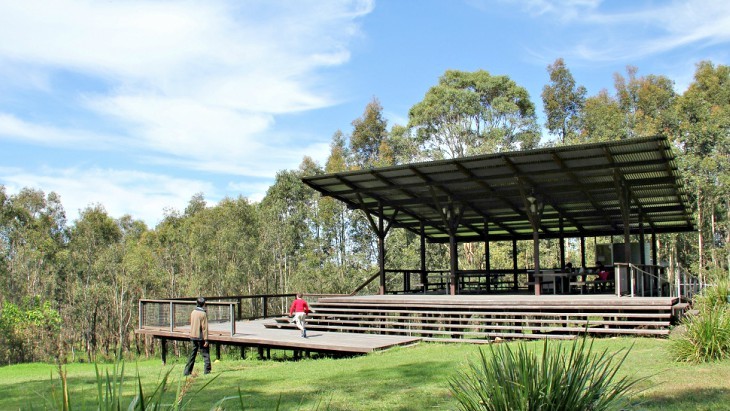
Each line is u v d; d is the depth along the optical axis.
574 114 53.66
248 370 12.12
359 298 18.78
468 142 48.69
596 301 13.96
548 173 16.78
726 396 6.57
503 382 4.54
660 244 41.41
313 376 10.33
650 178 16.84
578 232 26.62
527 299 15.45
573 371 4.51
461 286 26.09
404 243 42.84
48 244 51.72
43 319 41.78
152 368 14.45
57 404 3.00
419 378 9.20
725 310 9.61
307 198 47.12
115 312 47.81
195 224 47.25
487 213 23.52
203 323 11.77
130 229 60.12
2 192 50.97
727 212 39.81
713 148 40.12
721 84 46.00
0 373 15.19
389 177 18.83
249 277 42.38
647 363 8.98
